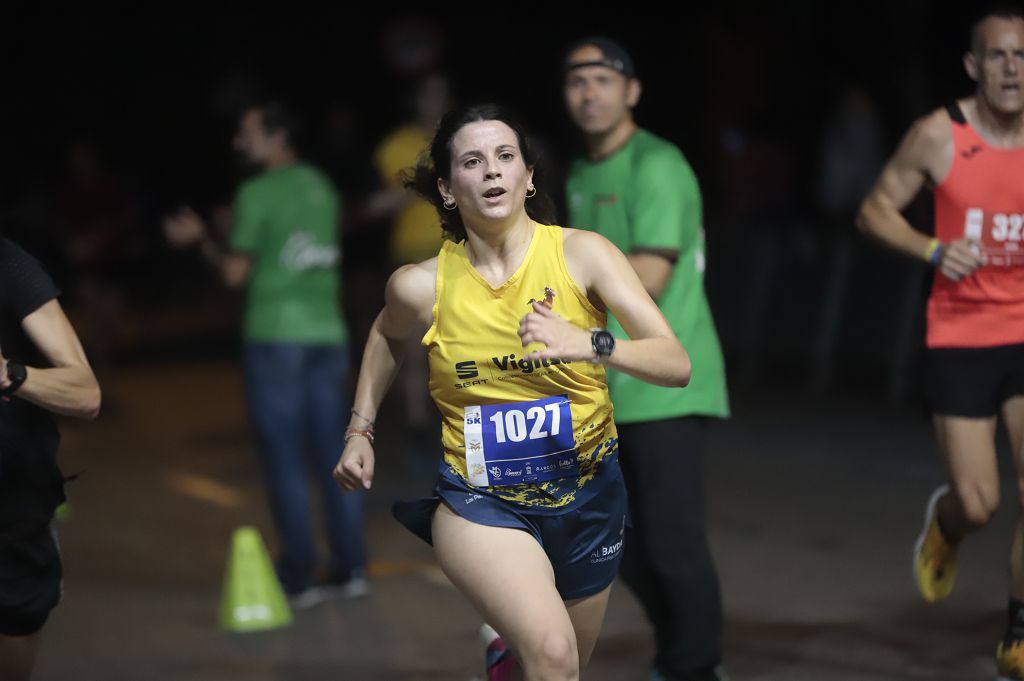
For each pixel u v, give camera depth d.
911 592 21.27
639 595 16.98
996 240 15.75
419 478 31.84
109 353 54.97
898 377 36.91
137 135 79.69
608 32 67.62
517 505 12.60
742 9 55.38
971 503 16.05
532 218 13.27
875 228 16.31
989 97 15.47
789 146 52.28
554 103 68.00
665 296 16.61
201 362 52.69
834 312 38.84
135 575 24.72
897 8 50.97
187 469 34.03
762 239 41.31
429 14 71.94
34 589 13.11
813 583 22.02
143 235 72.62
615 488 12.89
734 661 18.33
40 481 13.11
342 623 21.34
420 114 29.67
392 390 43.50
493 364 12.34
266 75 74.38
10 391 12.45
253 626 21.20
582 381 12.34
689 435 16.58
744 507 27.56
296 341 22.33
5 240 13.13
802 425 34.94
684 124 62.38
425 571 24.30
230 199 69.75
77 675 19.16
